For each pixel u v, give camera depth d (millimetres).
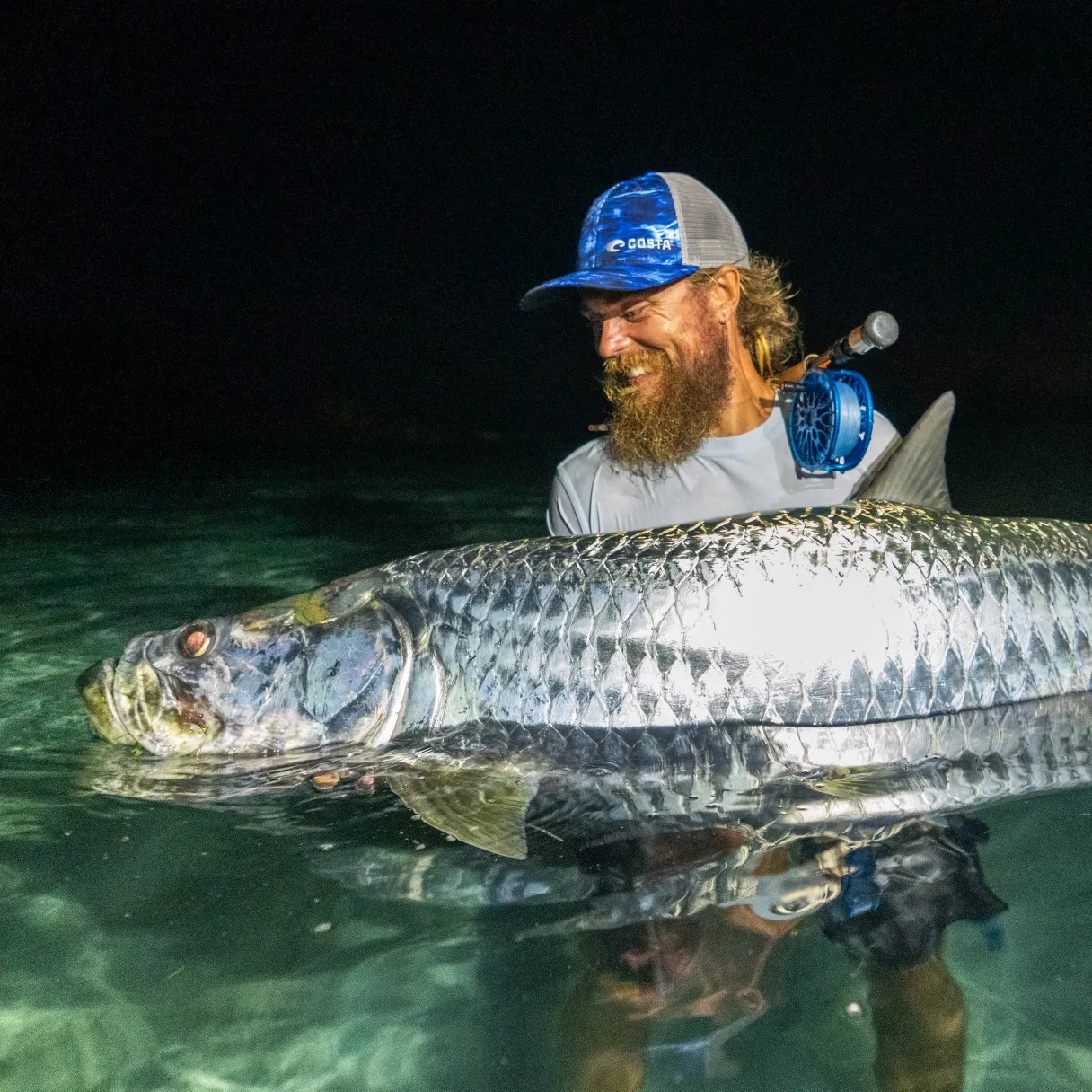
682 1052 873
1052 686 1266
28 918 1052
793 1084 843
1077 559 1308
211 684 1334
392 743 1292
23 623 2049
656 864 1093
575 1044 887
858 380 1294
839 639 1220
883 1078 843
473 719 1267
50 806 1263
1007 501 2883
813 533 1261
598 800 1202
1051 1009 901
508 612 1274
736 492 1428
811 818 1142
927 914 998
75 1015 932
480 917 1042
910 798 1165
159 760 1346
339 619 1330
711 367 1379
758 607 1227
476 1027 910
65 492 3527
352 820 1210
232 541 2750
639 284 1314
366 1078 863
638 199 1354
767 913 1016
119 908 1066
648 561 1261
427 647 1298
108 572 2434
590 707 1231
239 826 1208
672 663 1225
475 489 3527
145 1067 877
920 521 1285
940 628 1234
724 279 1383
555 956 984
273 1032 910
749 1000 920
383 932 1026
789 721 1215
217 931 1031
